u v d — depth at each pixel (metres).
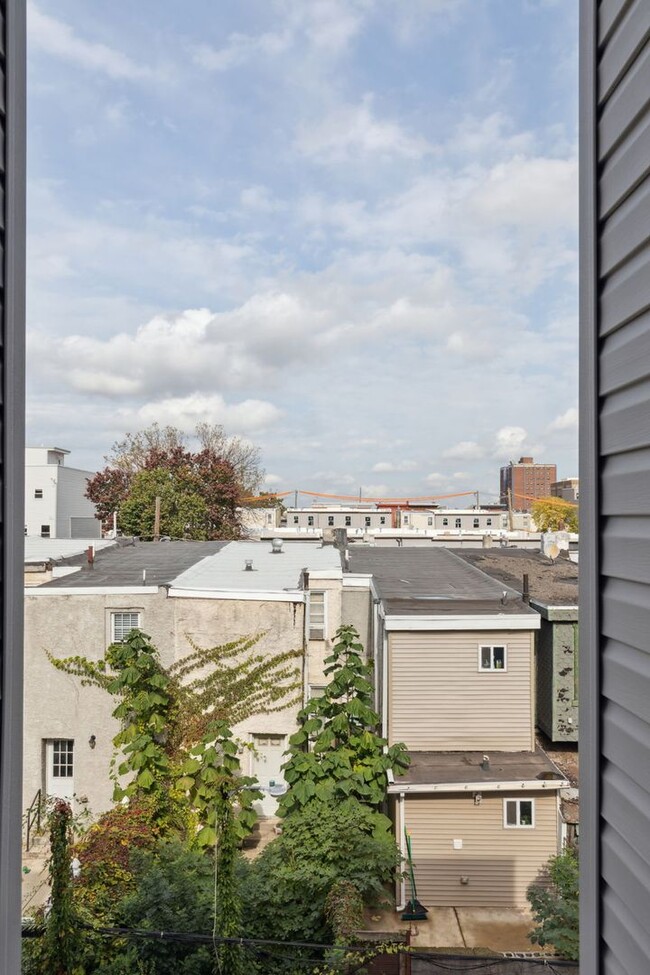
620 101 1.36
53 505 33.94
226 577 13.62
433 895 9.16
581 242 1.56
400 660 10.61
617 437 1.38
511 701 10.53
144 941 5.92
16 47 1.45
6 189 1.41
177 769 10.51
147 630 11.99
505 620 10.52
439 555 19.55
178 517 32.38
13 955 1.38
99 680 11.65
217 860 5.39
